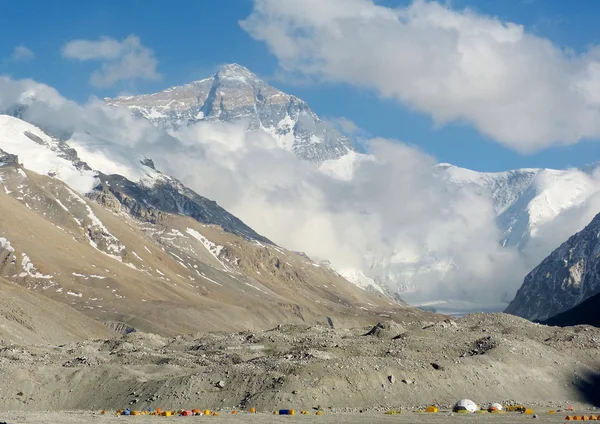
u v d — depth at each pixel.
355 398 142.88
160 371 160.75
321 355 158.62
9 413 137.62
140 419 125.00
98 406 147.38
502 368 159.75
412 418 126.06
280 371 148.00
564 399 157.38
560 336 186.38
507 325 194.75
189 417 127.62
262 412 136.12
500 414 134.88
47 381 154.50
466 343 172.75
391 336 183.75
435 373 153.00
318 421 120.62
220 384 146.00
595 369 169.25
